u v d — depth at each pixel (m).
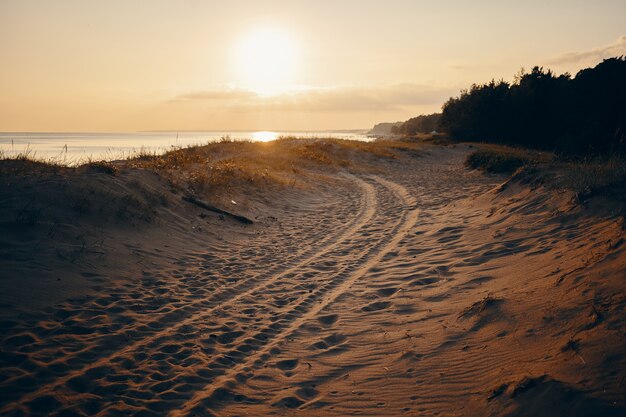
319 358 4.80
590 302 4.38
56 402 3.73
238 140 29.77
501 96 50.41
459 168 27.17
